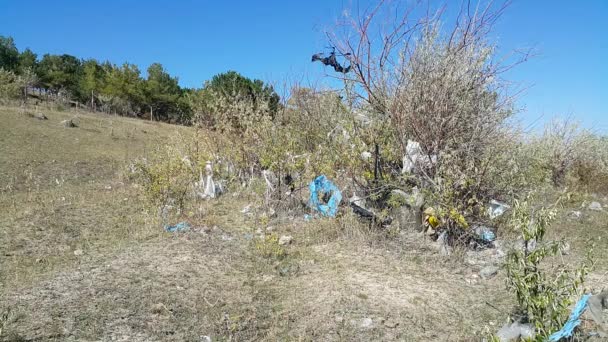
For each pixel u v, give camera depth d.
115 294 4.38
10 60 40.78
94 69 38.25
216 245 6.01
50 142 15.93
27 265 5.12
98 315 3.94
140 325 3.82
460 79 6.68
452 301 4.49
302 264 5.41
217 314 4.08
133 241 6.09
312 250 5.90
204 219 7.21
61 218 7.17
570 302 3.17
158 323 3.87
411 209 6.43
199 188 9.17
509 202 6.50
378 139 6.99
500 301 4.51
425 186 6.45
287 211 7.66
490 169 6.15
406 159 6.70
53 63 40.56
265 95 11.77
